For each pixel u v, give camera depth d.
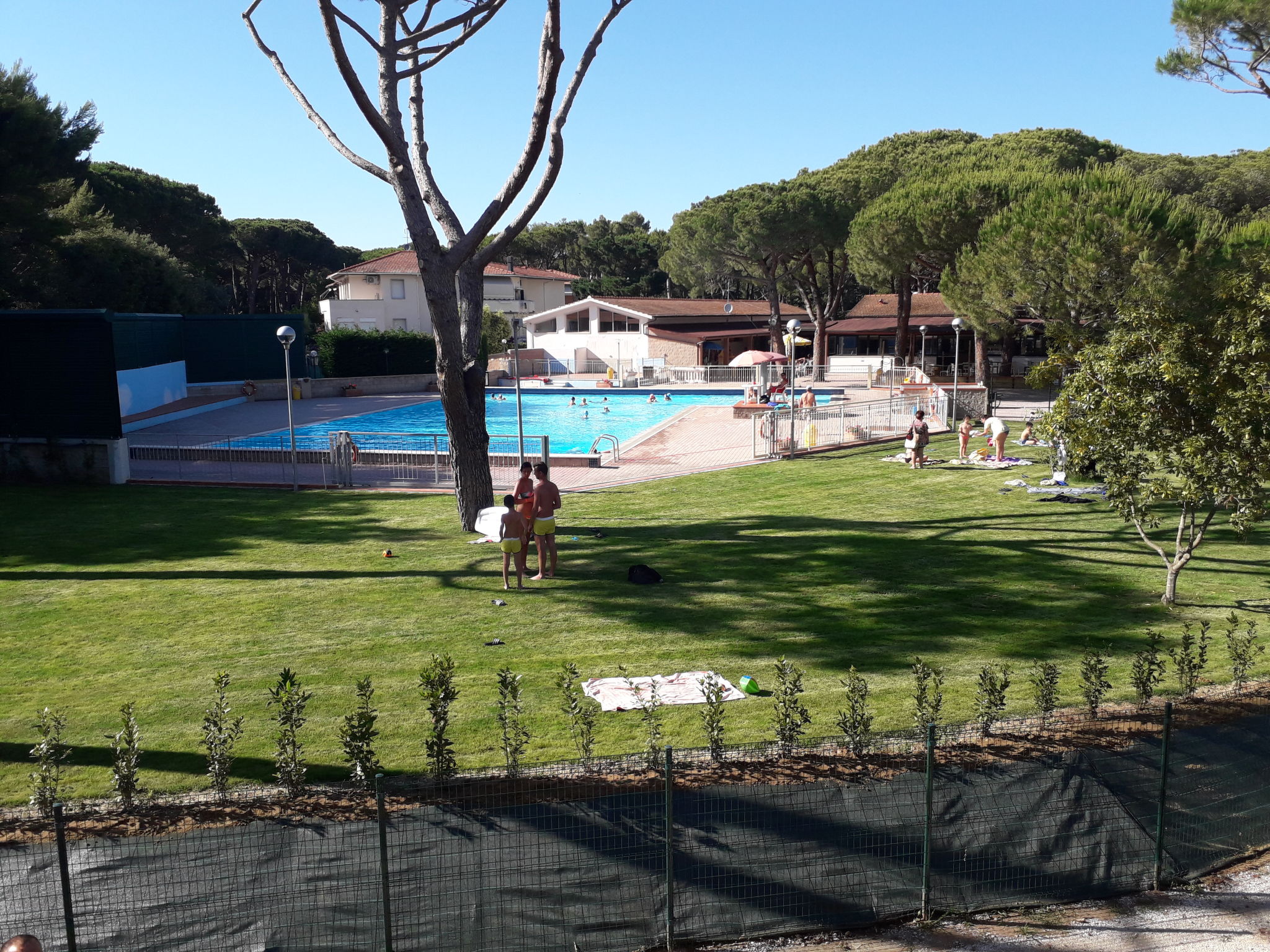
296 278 85.75
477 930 6.70
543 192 17.36
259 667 11.41
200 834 6.80
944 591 14.18
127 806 7.49
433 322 17.75
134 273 45.81
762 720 9.50
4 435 25.94
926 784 7.29
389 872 6.72
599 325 63.59
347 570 16.12
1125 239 27.36
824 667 11.09
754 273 56.19
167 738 9.31
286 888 6.65
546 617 13.22
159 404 40.69
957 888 7.45
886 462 26.67
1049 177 36.06
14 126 34.38
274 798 7.59
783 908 7.12
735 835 7.14
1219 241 28.31
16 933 6.43
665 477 25.55
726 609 13.44
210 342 45.06
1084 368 13.45
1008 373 53.41
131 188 59.72
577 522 19.92
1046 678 8.93
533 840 6.92
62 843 6.19
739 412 38.06
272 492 24.30
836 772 7.86
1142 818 7.95
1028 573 15.09
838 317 62.44
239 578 15.67
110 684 10.88
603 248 97.56
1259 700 9.60
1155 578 14.73
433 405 47.31
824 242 50.97
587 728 8.12
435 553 17.23
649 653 11.68
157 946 6.44
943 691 10.22
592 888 6.89
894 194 44.19
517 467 26.97
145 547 18.12
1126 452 12.96
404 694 10.40
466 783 7.77
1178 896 7.77
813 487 23.41
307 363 50.03
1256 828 8.37
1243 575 14.83
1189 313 26.98
